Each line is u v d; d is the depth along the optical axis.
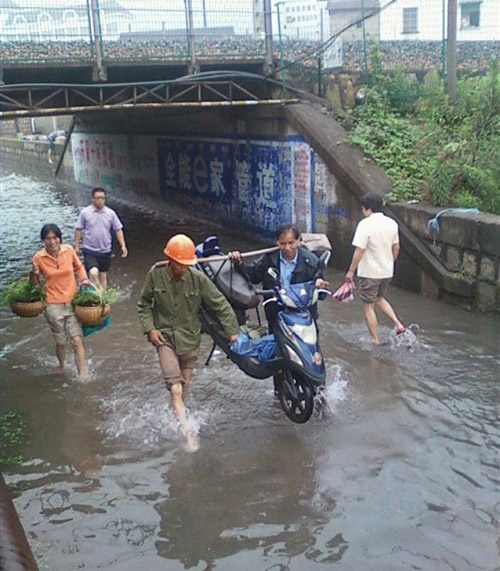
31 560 2.92
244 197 14.66
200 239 14.93
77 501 4.88
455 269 9.02
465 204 9.41
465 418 5.92
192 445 5.57
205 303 5.85
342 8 13.42
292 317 5.66
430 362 7.17
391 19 13.82
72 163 26.48
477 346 7.57
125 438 5.77
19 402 6.57
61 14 12.59
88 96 13.48
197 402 6.41
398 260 9.89
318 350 5.64
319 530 4.46
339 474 5.11
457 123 11.59
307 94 12.91
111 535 4.49
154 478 5.14
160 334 5.72
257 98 14.09
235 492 4.92
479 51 15.08
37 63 12.27
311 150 11.84
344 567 4.10
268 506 4.74
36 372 7.34
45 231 6.66
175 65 13.40
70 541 4.44
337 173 10.98
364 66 13.13
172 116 17.44
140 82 13.23
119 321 9.10
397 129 11.59
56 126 39.31
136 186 20.58
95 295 6.93
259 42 13.81
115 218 9.72
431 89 12.25
